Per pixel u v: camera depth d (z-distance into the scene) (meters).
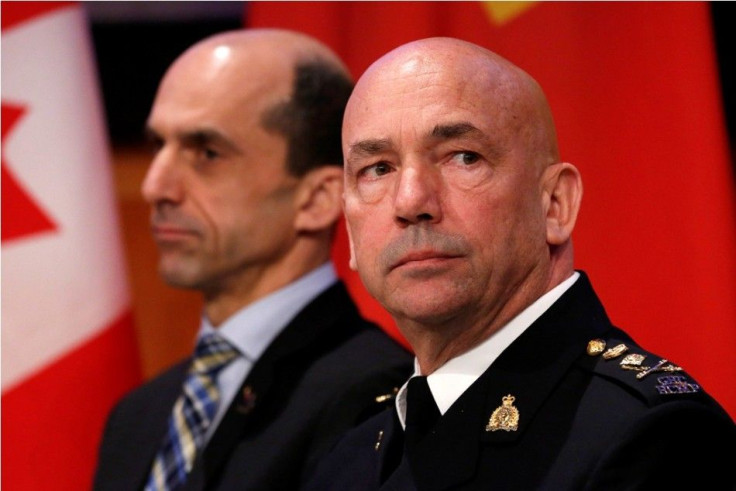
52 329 7.18
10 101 7.36
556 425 3.61
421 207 3.72
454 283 3.75
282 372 5.60
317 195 5.93
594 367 3.71
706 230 6.22
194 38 9.23
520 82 3.96
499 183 3.80
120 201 9.41
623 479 3.35
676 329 6.22
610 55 6.56
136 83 9.30
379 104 3.89
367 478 4.07
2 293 7.10
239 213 5.80
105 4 9.02
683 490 3.43
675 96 6.37
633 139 6.44
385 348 5.66
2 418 7.01
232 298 5.89
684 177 6.30
